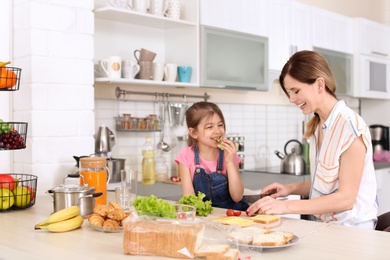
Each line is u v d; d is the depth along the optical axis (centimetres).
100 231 158
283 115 454
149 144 325
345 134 178
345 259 125
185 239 126
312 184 199
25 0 240
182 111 349
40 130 240
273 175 368
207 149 235
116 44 315
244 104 411
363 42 466
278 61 386
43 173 242
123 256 129
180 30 332
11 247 138
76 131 255
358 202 185
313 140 200
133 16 297
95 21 303
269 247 131
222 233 135
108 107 316
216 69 332
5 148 201
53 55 245
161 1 311
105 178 204
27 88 240
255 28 364
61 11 247
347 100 519
